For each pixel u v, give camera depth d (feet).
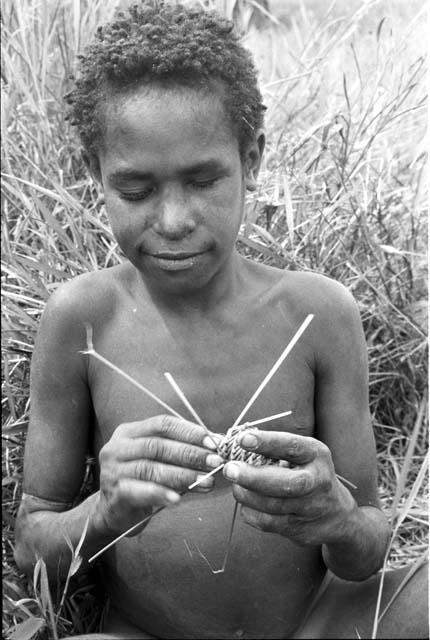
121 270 4.32
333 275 5.81
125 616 4.41
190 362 4.19
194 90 3.82
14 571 4.80
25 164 5.97
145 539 4.21
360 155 5.78
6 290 5.46
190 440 3.71
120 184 3.87
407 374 5.90
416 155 5.68
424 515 5.23
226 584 4.21
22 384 5.16
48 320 4.31
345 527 4.00
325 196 5.97
